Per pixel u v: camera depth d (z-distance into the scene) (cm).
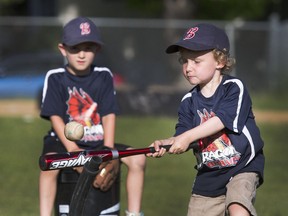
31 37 5625
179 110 1433
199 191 1421
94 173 1265
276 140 3719
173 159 3161
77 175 1597
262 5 6850
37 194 2392
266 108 5209
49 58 5344
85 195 1295
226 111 1342
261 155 1407
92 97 1659
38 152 3281
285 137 3825
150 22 6025
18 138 3716
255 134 1374
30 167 2898
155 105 4600
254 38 5712
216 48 1355
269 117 4669
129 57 5675
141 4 6694
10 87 5312
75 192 1296
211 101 1377
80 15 7400
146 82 5638
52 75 1658
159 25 5888
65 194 1611
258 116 4722
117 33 5672
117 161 1595
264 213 2131
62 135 1611
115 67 5634
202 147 1352
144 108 4600
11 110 4891
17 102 5294
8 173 2761
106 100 1666
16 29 5625
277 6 7512
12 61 5341
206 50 1352
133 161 1633
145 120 4384
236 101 1353
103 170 1565
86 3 7394
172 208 2202
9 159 3077
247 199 1312
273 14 7044
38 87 5306
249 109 1378
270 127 4203
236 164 1376
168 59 5675
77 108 1652
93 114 1656
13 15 8862
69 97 1650
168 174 2789
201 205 1418
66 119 1652
